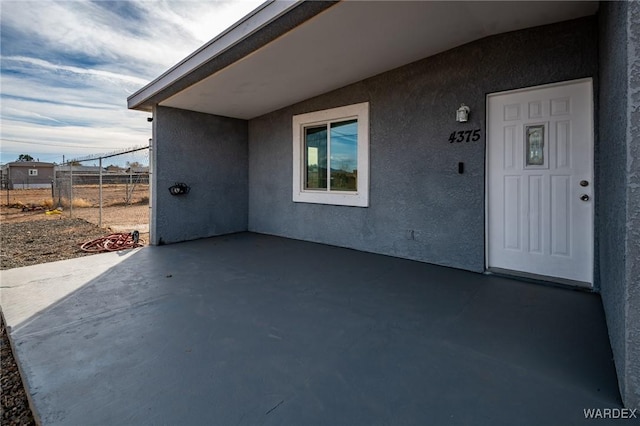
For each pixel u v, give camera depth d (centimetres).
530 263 407
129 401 186
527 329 273
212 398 188
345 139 589
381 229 541
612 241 231
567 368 215
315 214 639
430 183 478
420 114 484
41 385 201
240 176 756
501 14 355
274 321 292
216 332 271
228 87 540
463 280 405
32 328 280
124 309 321
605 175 289
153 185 623
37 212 1244
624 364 175
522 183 409
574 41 363
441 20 367
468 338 259
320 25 364
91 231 829
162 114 624
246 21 377
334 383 201
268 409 178
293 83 544
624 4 179
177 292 369
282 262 498
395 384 200
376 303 334
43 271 455
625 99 176
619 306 194
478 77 427
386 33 391
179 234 655
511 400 184
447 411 175
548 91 386
